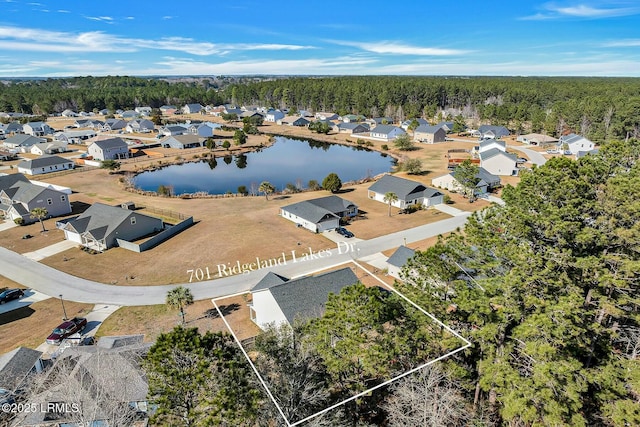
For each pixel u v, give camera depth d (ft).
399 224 166.71
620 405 56.39
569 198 64.80
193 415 49.85
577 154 271.69
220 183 250.57
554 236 63.77
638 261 58.90
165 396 50.37
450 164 264.52
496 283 62.85
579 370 57.36
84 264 130.11
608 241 62.85
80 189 224.12
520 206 68.74
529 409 53.47
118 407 60.03
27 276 121.70
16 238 151.43
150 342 86.94
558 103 430.20
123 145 306.55
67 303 107.14
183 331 54.75
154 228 158.51
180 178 262.88
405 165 261.03
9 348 88.58
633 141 69.87
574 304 54.54
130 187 227.61
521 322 62.75
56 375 69.46
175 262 131.64
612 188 62.59
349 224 167.84
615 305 63.31
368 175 263.49
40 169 253.24
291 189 221.87
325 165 301.22
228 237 152.56
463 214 177.78
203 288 115.24
